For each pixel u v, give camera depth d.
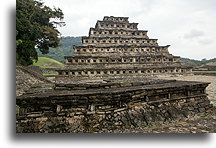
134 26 39.16
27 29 22.39
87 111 5.57
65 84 7.37
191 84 7.70
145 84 8.39
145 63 31.70
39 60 56.69
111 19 40.16
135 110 6.28
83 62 29.27
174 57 33.47
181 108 7.12
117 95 5.85
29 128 4.98
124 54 31.84
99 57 29.70
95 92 5.61
